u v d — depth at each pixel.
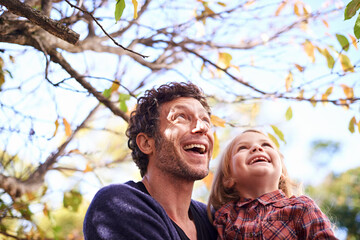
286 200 2.34
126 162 3.91
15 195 3.27
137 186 2.20
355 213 6.56
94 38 3.17
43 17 1.92
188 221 2.22
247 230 2.26
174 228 2.03
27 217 3.35
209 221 2.42
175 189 2.15
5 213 3.27
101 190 2.10
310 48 3.17
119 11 1.98
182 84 2.30
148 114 2.22
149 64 3.43
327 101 2.96
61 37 1.96
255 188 2.45
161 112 2.20
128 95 2.76
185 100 2.22
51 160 3.42
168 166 2.13
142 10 3.49
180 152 2.13
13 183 3.25
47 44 2.80
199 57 3.33
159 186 2.16
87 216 2.04
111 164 3.88
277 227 2.22
